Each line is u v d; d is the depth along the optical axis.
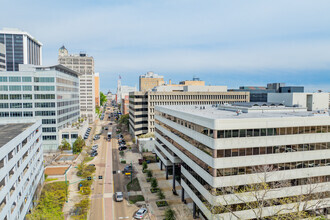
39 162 52.56
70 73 116.56
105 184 57.50
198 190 39.00
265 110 50.00
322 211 38.53
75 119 121.44
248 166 34.28
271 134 34.81
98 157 80.50
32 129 46.94
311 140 36.78
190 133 41.84
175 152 50.88
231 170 33.72
